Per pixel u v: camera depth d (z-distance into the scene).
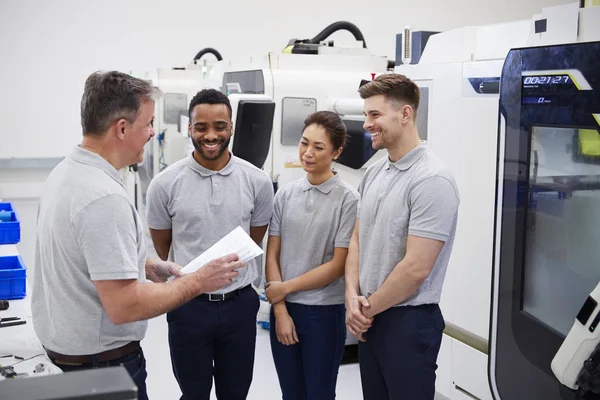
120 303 1.46
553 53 1.86
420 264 1.86
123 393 0.70
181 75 4.82
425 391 1.97
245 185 2.15
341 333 2.25
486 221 2.42
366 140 3.20
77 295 1.51
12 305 2.23
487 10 6.51
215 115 2.00
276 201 2.32
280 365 2.29
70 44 5.73
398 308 1.95
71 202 1.46
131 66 5.90
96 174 1.48
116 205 1.46
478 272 2.49
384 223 1.97
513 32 2.30
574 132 1.86
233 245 1.87
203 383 2.14
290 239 2.25
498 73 2.30
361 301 1.98
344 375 3.21
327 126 2.16
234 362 2.17
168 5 5.89
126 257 1.46
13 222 2.64
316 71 3.37
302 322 2.20
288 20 6.16
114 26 5.80
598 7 1.85
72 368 1.56
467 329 2.56
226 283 1.68
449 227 1.88
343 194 2.22
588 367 1.69
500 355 2.20
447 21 6.46
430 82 2.68
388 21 6.34
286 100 3.26
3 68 5.60
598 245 1.85
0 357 1.75
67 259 1.49
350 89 3.36
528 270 2.08
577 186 1.88
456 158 2.56
